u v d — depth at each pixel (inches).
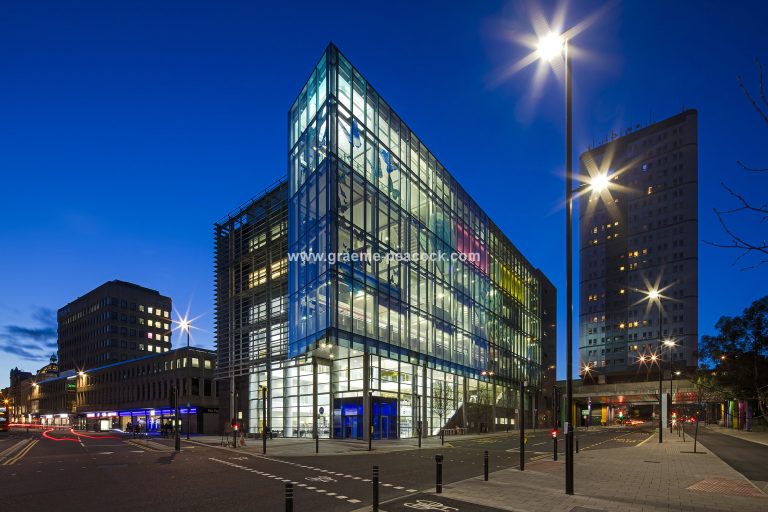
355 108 1700.3
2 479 764.6
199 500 577.6
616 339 7003.0
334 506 541.3
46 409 5403.5
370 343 1644.9
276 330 1950.1
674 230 6692.9
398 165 1926.7
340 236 1557.6
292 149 1891.0
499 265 2984.7
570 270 642.2
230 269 2245.3
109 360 4877.0
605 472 815.1
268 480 740.0
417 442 1663.4
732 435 2362.2
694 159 6688.0
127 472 845.8
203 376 2898.6
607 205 7406.5
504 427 2898.6
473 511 500.1
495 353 2792.8
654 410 5954.7
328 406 1841.8
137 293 5251.0
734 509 511.2
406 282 1897.1
